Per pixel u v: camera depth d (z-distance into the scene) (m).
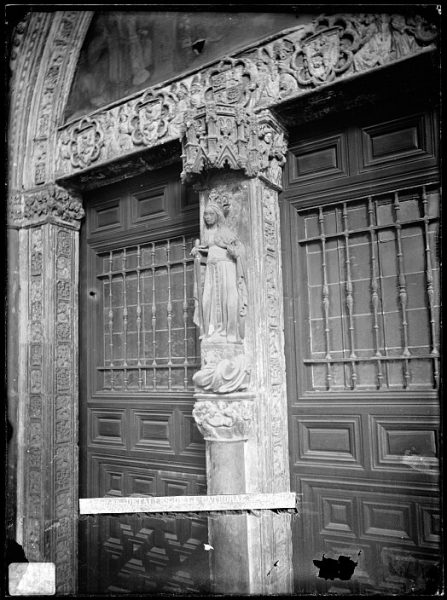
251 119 3.27
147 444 4.20
